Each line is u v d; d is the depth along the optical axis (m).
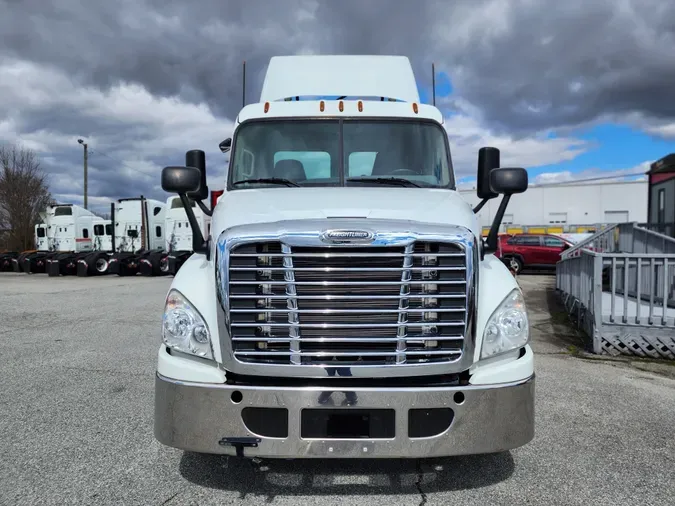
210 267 3.06
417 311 2.79
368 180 4.09
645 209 34.34
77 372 5.82
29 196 41.12
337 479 3.29
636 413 4.57
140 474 3.37
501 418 2.81
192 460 3.57
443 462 3.55
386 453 2.73
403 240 2.75
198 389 2.79
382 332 2.78
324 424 2.74
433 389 2.74
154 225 24.12
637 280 6.82
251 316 2.79
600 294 6.89
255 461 3.29
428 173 4.17
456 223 3.03
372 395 2.72
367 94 5.01
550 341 7.74
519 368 2.90
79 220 26.09
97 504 2.99
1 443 3.86
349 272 2.76
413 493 3.13
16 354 6.72
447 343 2.81
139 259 22.09
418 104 4.45
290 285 2.76
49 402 4.79
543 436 4.04
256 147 4.22
